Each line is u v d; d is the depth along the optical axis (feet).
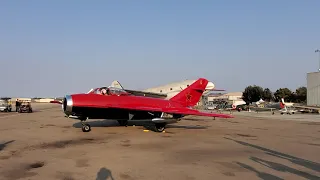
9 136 48.14
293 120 105.50
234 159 30.86
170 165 27.43
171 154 33.35
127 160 29.48
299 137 52.44
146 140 45.32
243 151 36.19
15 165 26.58
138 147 38.29
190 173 24.43
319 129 69.21
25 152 33.42
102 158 30.35
